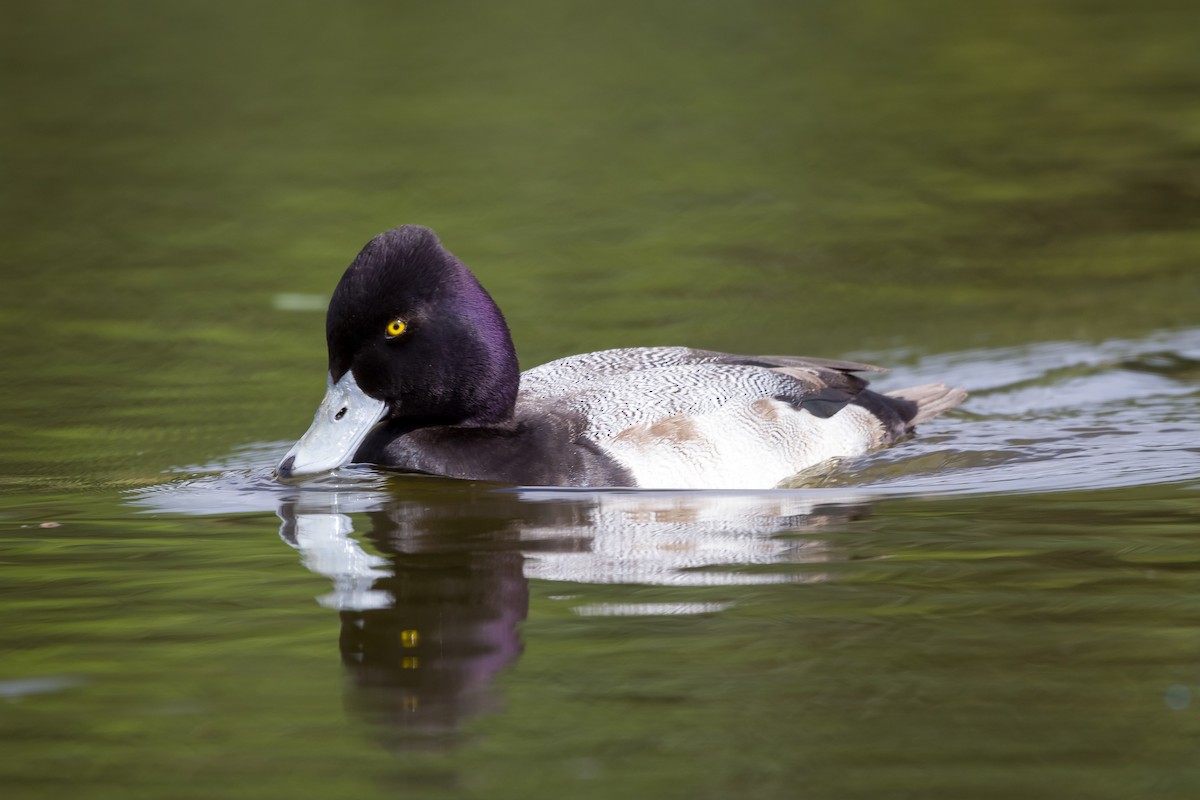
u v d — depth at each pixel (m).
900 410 12.08
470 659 7.23
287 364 14.10
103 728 6.54
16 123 23.72
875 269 17.34
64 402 12.98
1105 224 18.92
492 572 8.53
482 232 18.69
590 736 6.41
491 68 26.83
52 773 6.13
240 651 7.38
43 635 7.62
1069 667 7.00
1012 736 6.34
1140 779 5.95
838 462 11.31
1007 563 8.56
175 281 17.00
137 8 31.27
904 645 7.31
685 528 9.41
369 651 7.35
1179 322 15.13
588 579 8.38
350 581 8.39
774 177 21.16
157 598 8.16
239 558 8.88
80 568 8.74
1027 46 28.47
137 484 10.69
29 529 9.60
